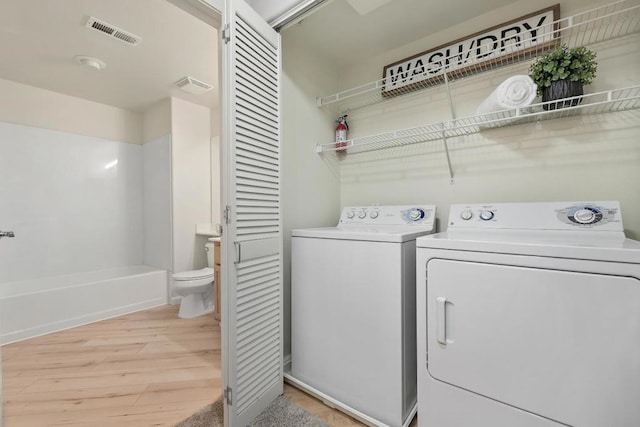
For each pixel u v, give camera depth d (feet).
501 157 5.32
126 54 7.59
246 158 4.48
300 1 4.72
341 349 4.76
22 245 9.19
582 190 4.62
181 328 8.34
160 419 4.63
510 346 3.27
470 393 3.53
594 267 2.85
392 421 4.22
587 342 2.87
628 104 4.25
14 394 5.26
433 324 3.81
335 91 7.38
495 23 5.40
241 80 4.36
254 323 4.63
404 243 4.27
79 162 10.32
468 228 5.00
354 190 7.29
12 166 9.02
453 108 5.84
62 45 7.13
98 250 10.71
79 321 8.51
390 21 5.76
